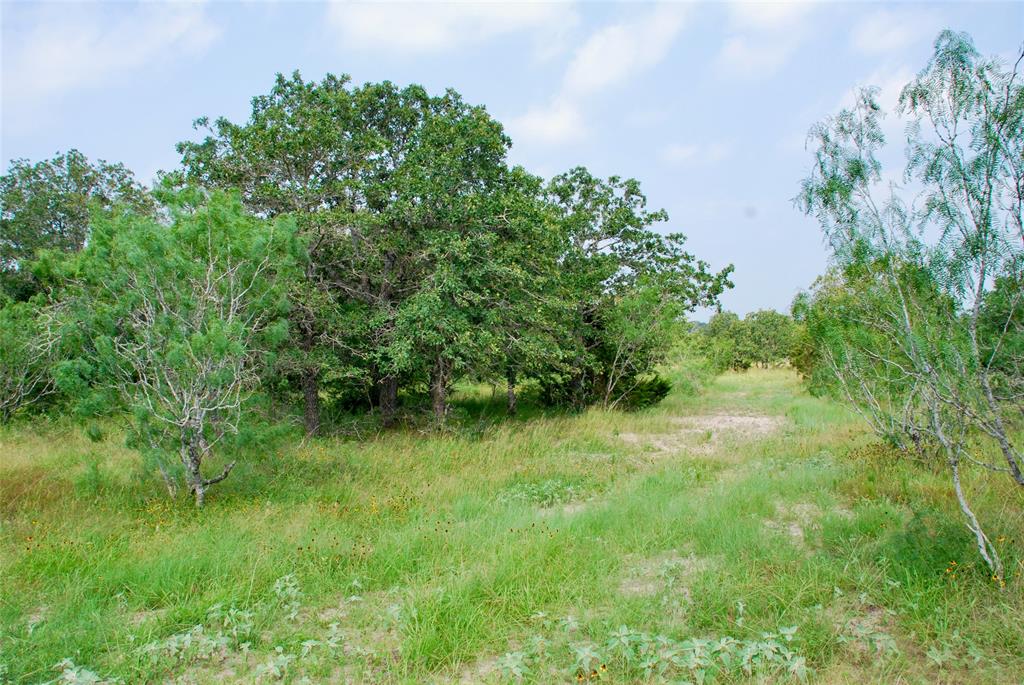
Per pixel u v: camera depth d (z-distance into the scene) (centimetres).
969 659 425
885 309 648
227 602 529
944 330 608
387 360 1426
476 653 454
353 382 1599
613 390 1989
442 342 1305
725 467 1081
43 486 905
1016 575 529
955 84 549
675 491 894
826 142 631
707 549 642
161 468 852
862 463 978
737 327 4888
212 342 826
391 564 611
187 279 891
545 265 1490
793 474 930
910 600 500
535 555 610
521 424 1574
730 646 420
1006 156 533
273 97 1420
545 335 1511
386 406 1602
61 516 769
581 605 518
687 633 474
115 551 650
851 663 431
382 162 1447
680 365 2597
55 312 1091
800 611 493
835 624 475
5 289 2142
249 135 1302
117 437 1270
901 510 735
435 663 442
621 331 1856
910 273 593
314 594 561
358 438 1407
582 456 1198
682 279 2084
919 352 602
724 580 550
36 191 2383
